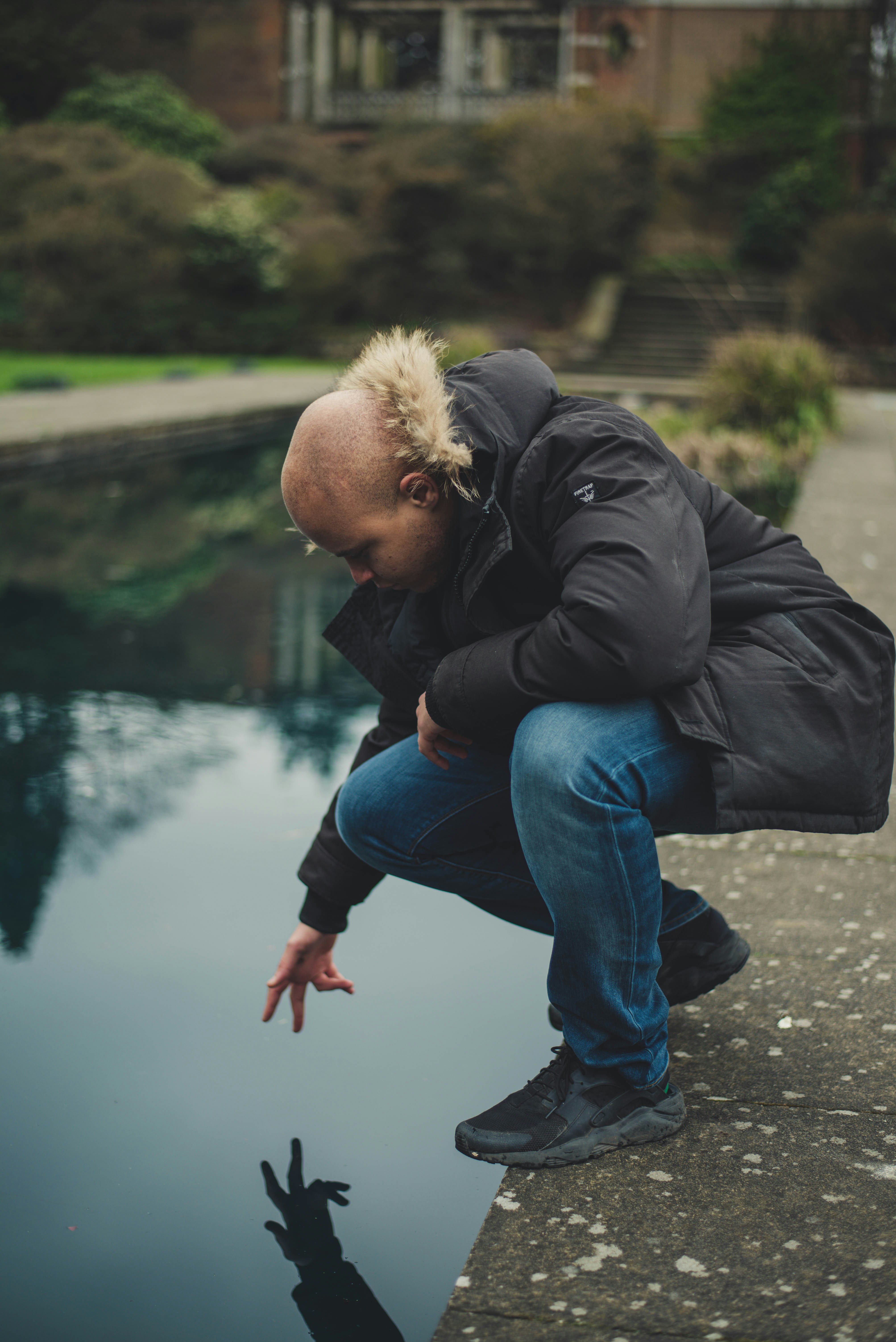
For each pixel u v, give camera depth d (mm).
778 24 22672
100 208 19062
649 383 16281
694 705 1269
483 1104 1537
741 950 1616
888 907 1963
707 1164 1313
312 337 20438
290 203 21031
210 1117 1504
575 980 1321
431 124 22016
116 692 3553
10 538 6008
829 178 21438
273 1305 1162
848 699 1308
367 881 1598
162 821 2561
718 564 1393
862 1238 1186
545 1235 1198
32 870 2299
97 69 23750
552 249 20328
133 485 7859
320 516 1267
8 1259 1228
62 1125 1479
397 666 1508
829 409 9312
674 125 23406
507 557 1303
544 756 1247
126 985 1869
